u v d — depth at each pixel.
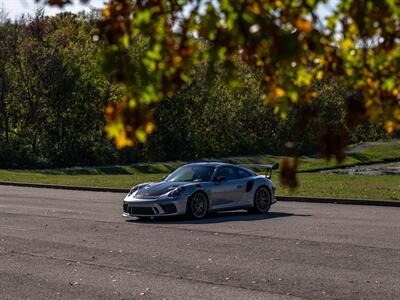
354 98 3.13
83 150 57.59
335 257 10.92
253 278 9.19
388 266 10.07
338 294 8.20
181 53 2.75
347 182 32.12
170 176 18.41
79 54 58.03
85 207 20.39
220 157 67.88
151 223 16.12
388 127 3.13
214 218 17.48
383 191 26.12
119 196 25.81
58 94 56.91
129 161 60.22
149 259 10.78
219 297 8.03
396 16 2.84
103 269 9.90
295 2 2.80
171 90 2.82
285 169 2.92
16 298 8.04
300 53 2.84
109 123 2.77
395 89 3.09
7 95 58.03
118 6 2.86
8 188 30.36
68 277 9.30
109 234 13.93
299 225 15.68
